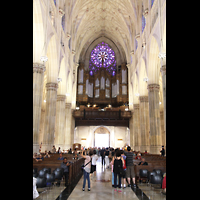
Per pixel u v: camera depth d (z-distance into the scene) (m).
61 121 23.55
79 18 29.36
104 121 31.80
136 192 7.22
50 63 18.64
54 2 18.81
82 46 35.44
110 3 28.92
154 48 18.81
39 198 6.25
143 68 23.48
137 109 28.67
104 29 36.22
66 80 23.69
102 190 7.58
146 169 8.65
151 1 19.23
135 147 28.05
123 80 35.75
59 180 8.07
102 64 38.16
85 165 7.58
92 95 36.84
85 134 34.53
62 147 23.25
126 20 29.69
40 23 13.80
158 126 18.91
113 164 8.24
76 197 6.44
